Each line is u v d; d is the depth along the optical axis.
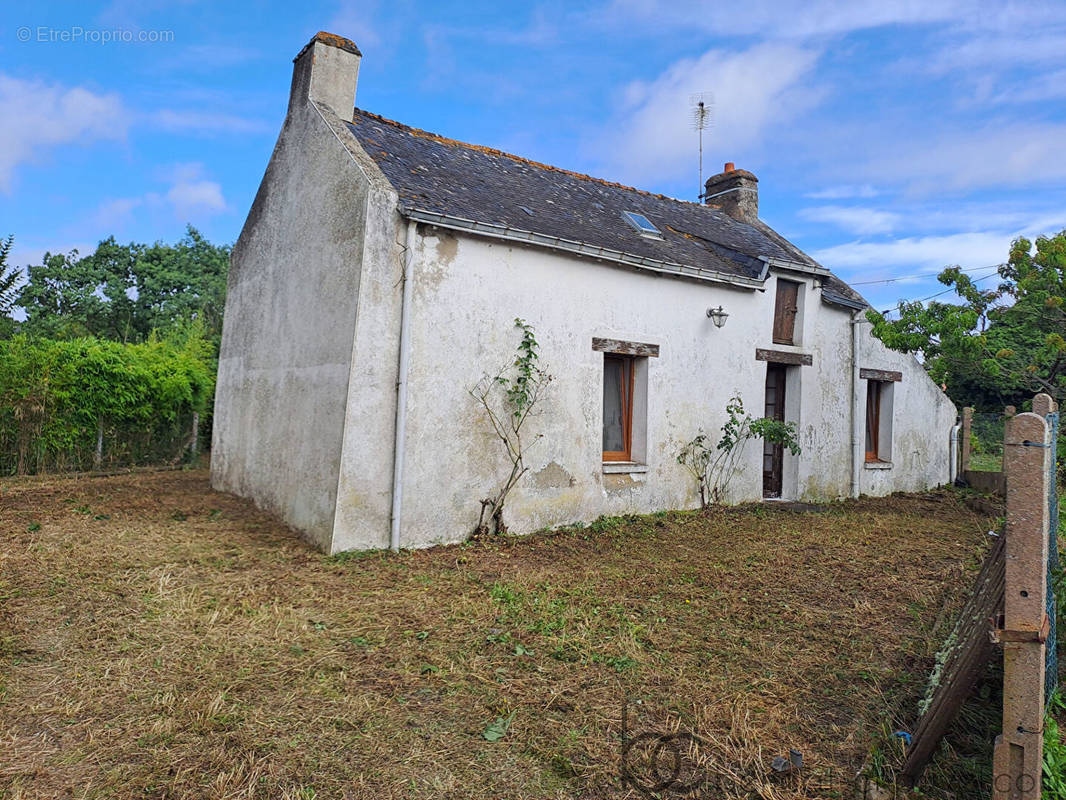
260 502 9.18
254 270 10.30
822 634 4.83
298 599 5.44
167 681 3.85
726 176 15.26
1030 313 9.88
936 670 3.81
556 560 7.11
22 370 11.49
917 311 10.65
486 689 3.88
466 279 7.91
